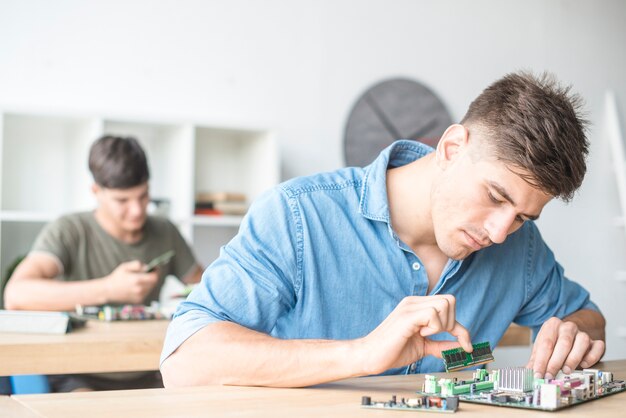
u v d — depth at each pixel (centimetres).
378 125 409
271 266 128
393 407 90
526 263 154
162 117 331
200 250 370
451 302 103
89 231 272
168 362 115
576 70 471
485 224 114
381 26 414
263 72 386
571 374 110
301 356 105
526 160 106
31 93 339
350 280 136
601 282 473
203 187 371
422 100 420
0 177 309
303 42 395
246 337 111
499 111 111
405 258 137
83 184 329
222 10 377
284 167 390
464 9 436
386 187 139
